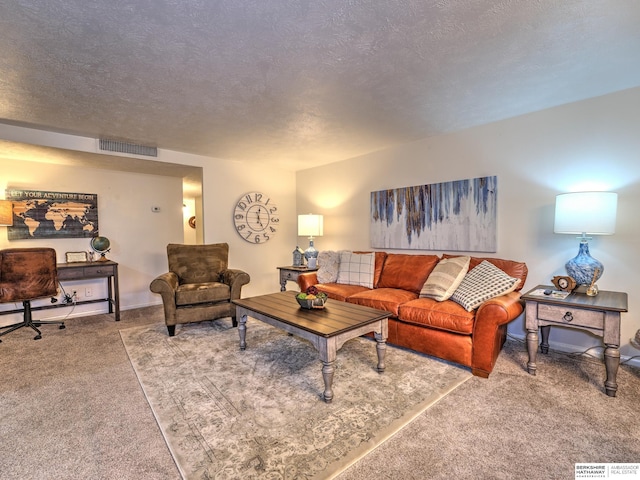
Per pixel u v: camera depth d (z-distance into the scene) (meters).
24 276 3.18
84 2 1.41
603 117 2.49
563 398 1.95
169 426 1.71
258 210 4.88
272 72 2.07
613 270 2.48
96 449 1.54
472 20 1.58
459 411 1.83
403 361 2.54
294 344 2.95
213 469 1.40
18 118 2.82
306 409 1.87
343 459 1.45
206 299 3.38
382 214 4.01
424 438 1.60
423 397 1.98
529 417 1.76
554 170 2.74
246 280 3.62
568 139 2.66
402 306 2.71
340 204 4.59
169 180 4.89
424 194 3.59
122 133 3.28
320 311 2.44
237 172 4.65
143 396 2.03
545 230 2.79
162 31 1.63
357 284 3.58
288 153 4.18
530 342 2.26
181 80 2.16
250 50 1.82
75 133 3.26
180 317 3.24
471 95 2.47
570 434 1.61
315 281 3.77
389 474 1.36
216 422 1.75
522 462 1.43
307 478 1.34
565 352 2.69
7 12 1.46
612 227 2.20
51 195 3.90
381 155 4.03
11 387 2.15
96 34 1.65
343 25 1.60
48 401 1.97
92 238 4.20
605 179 2.50
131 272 4.54
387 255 3.72
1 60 1.88
